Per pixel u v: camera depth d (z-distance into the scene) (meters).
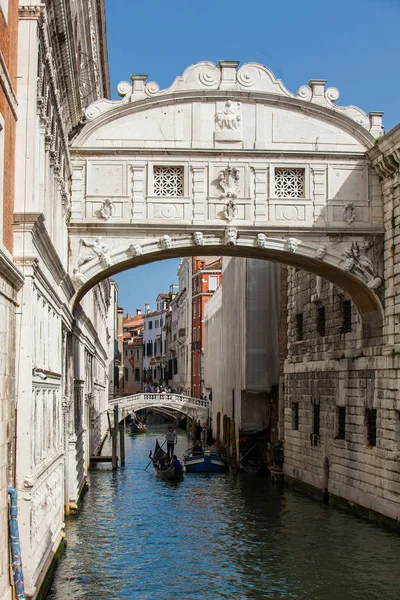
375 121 23.00
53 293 17.36
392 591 16.64
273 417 36.22
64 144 19.75
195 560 19.08
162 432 69.56
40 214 12.93
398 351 21.44
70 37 18.81
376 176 22.98
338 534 21.77
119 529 22.66
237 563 18.83
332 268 22.92
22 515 12.93
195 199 22.39
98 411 48.88
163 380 107.69
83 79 25.00
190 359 81.62
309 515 24.75
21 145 13.30
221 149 22.44
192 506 26.86
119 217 22.27
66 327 21.69
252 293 35.38
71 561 18.59
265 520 24.06
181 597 16.11
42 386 15.23
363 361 23.91
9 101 12.31
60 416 19.56
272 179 22.62
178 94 22.45
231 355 40.91
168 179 22.58
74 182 22.27
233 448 37.50
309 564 18.70
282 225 22.52
